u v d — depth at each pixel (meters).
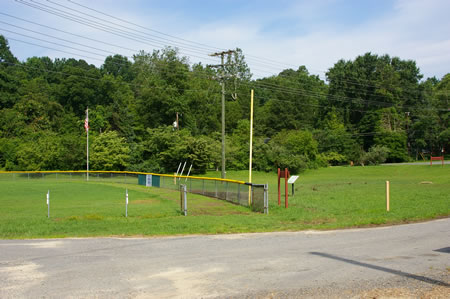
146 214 21.12
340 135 81.38
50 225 17.38
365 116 87.62
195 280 7.70
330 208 21.72
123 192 37.22
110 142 65.00
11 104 88.12
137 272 8.37
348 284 7.30
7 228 16.73
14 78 91.00
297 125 94.06
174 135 68.00
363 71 92.31
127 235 14.32
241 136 79.25
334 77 94.75
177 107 79.25
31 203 28.70
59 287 7.31
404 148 82.50
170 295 6.82
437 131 90.12
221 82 37.22
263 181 55.97
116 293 6.94
